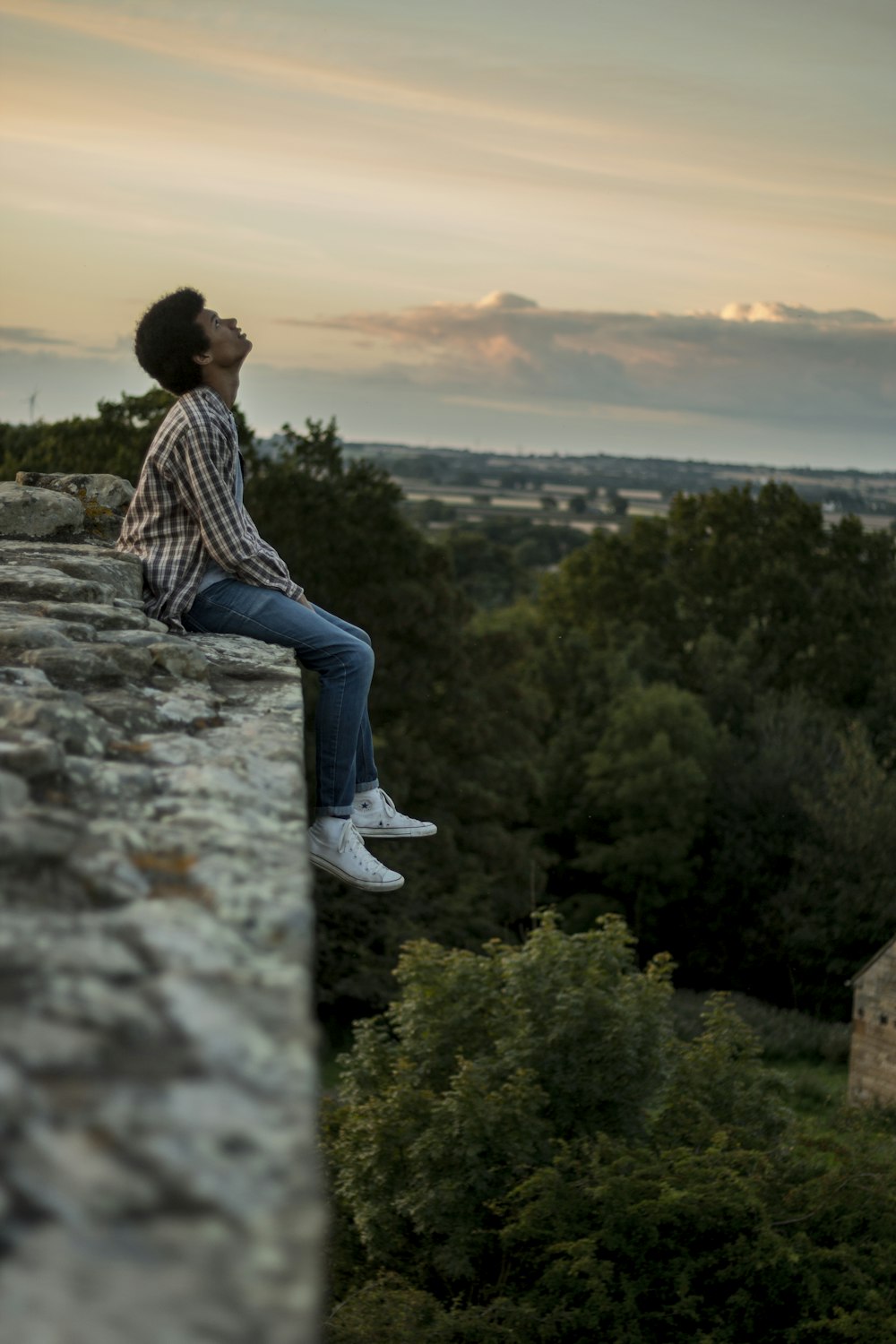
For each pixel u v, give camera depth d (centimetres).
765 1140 1565
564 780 4016
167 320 383
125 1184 81
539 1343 1231
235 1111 90
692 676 4647
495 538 11375
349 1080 1633
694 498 5197
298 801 192
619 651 4584
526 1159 1394
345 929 2831
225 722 255
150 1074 93
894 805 3425
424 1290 1327
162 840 154
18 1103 87
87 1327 69
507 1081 1505
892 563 4950
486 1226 1408
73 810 165
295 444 2983
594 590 5066
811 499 5069
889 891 3372
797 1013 3312
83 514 508
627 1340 1230
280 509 2883
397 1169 1448
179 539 395
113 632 326
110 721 233
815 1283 1274
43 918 121
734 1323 1278
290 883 145
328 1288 1368
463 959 1695
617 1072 1536
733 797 3791
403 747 2928
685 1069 1645
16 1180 79
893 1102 2553
